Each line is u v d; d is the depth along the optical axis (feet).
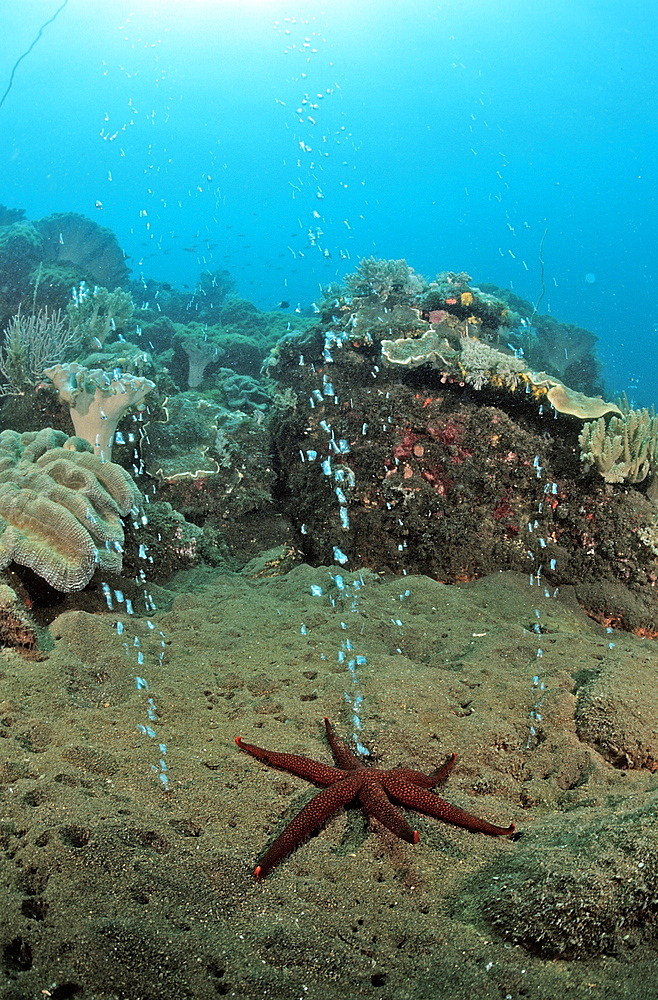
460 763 2.71
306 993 1.77
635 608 4.32
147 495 5.17
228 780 2.48
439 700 3.00
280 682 3.16
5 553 3.49
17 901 1.88
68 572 3.51
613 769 2.73
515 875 2.09
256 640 3.60
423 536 4.63
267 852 2.10
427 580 4.34
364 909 2.05
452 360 4.75
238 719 2.87
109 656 3.09
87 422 4.59
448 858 2.24
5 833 2.08
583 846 2.11
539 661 3.42
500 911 2.01
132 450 5.13
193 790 2.40
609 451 4.44
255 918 1.96
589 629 4.24
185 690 3.02
